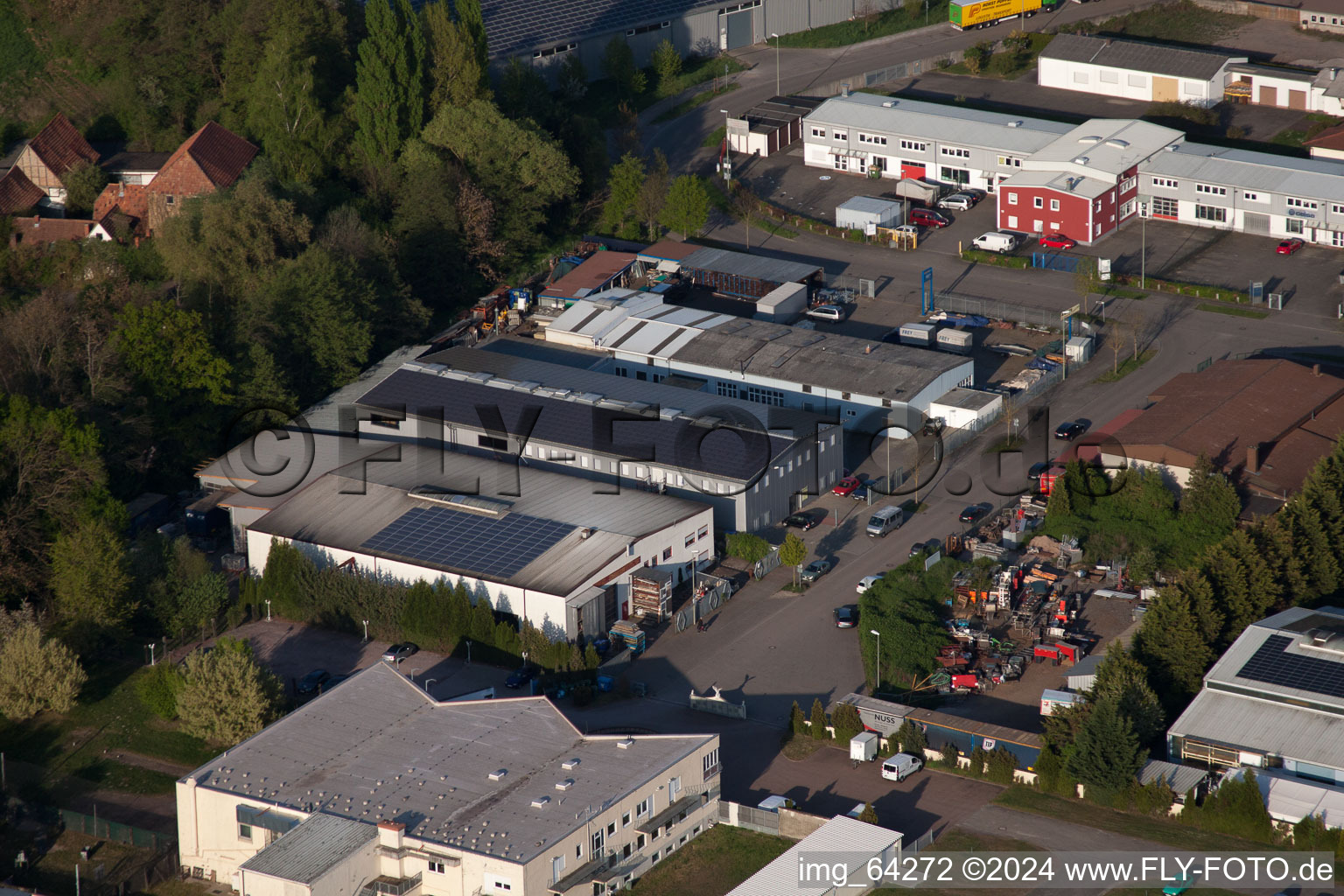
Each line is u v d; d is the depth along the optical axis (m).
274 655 122.31
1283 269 177.75
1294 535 123.12
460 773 99.88
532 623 121.50
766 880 92.69
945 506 139.25
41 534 127.31
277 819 95.94
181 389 148.62
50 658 113.88
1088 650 118.31
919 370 151.62
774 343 158.62
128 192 180.25
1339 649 106.88
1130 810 101.19
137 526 140.00
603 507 131.62
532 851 91.31
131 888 98.25
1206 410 143.88
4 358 143.88
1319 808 97.06
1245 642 109.69
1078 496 135.75
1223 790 98.50
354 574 126.25
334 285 158.00
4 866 100.06
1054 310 171.62
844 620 122.94
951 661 117.44
